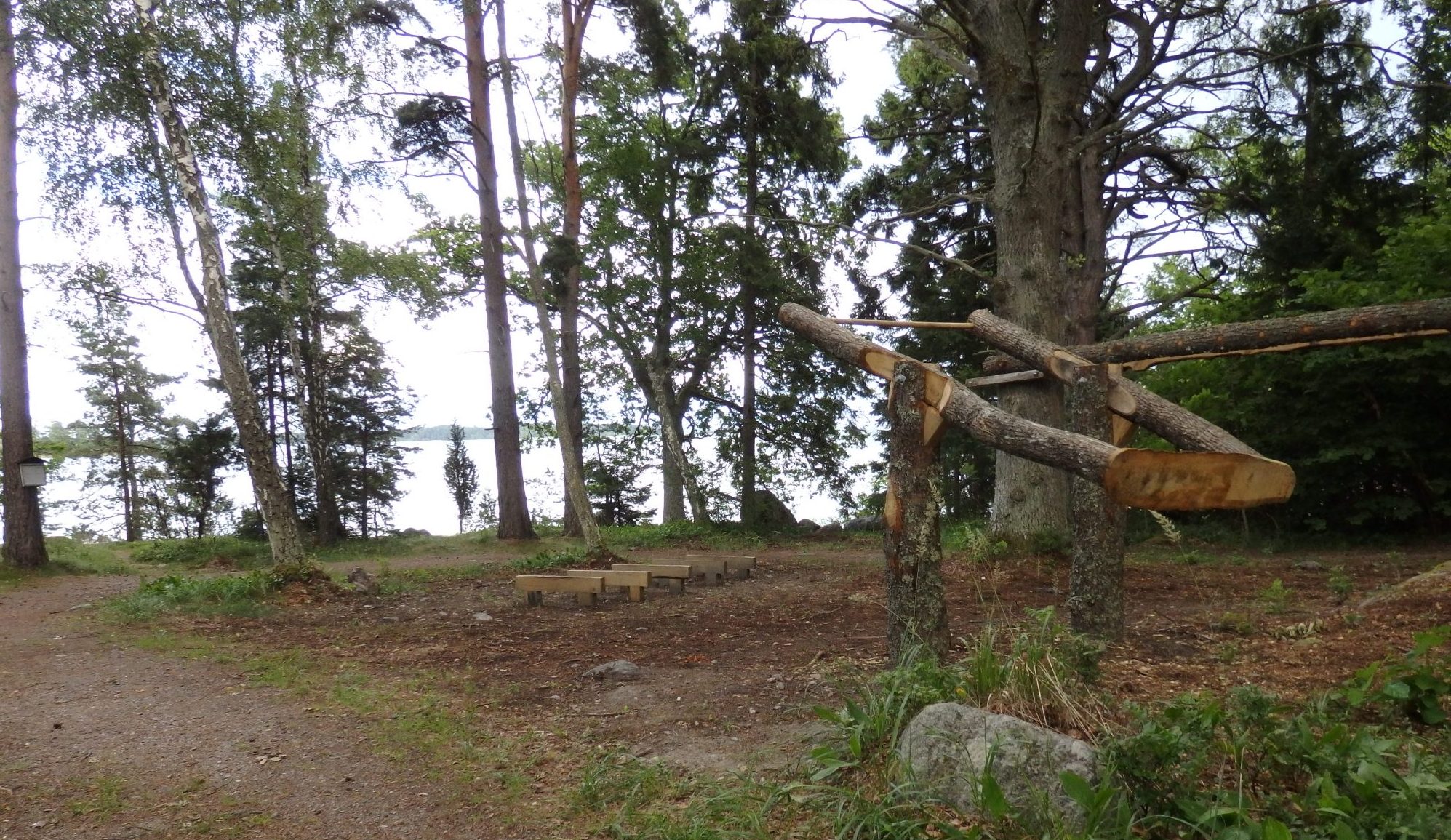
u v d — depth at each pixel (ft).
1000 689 13.71
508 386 67.77
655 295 72.74
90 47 37.70
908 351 73.61
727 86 68.80
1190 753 11.60
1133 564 38.73
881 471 85.25
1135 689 16.78
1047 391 37.04
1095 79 54.95
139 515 121.29
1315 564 35.63
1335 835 9.65
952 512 82.64
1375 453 42.68
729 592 36.52
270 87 48.98
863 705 15.88
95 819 13.94
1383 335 19.72
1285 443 45.91
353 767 16.16
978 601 29.07
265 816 14.10
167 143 40.93
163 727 18.62
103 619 32.91
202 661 25.05
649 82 65.77
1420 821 9.53
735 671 21.77
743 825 12.49
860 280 72.28
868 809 11.97
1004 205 39.24
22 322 51.47
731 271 69.77
